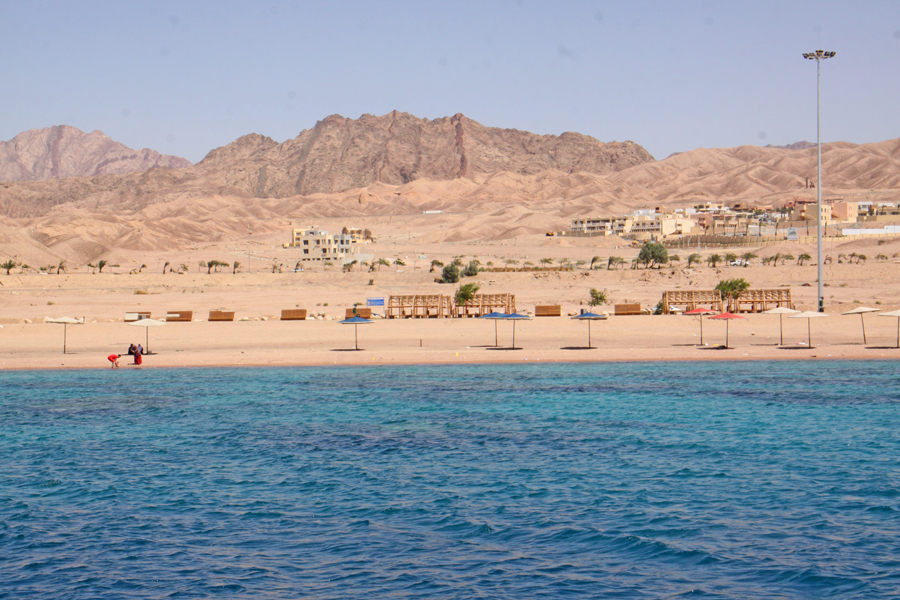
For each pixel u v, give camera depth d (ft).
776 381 187.52
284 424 142.41
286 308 400.06
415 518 86.69
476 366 225.76
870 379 188.44
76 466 111.55
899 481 97.04
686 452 115.34
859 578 68.39
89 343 272.92
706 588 67.05
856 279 492.13
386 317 331.16
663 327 284.61
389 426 139.54
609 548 76.69
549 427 136.67
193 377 209.46
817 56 300.81
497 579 69.67
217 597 66.85
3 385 196.85
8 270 579.89
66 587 69.05
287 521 86.33
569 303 410.93
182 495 96.53
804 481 98.07
